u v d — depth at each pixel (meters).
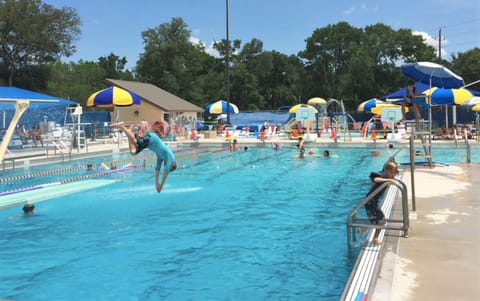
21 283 5.43
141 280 5.45
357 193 11.20
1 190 12.29
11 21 38.72
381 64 62.00
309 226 7.95
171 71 59.03
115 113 35.62
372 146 23.52
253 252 6.46
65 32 41.59
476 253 5.23
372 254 5.25
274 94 74.06
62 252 6.66
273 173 15.18
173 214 9.08
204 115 51.44
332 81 70.94
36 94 23.84
